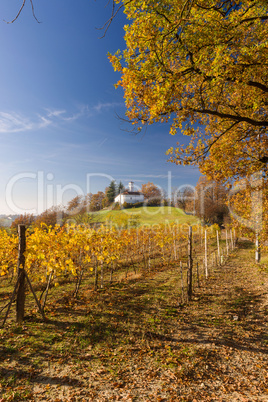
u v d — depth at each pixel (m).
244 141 9.11
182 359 5.69
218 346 6.36
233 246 30.47
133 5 5.43
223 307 9.37
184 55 6.27
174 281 13.51
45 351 5.73
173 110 6.79
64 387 4.54
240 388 4.72
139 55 6.26
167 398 4.37
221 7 5.72
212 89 6.71
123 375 5.02
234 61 6.12
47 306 9.00
